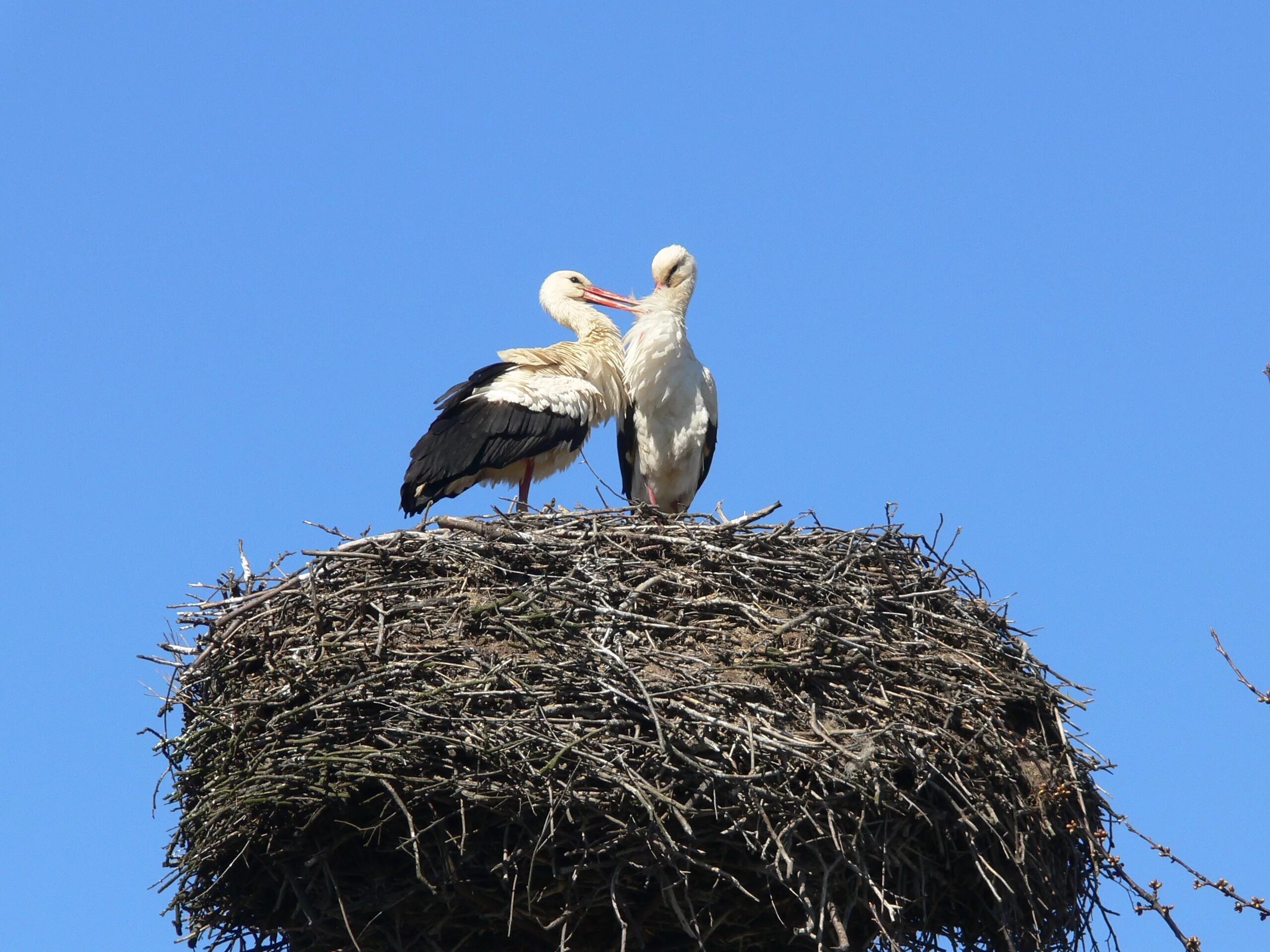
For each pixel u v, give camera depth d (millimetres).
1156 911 11430
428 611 13086
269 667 12977
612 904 11828
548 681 12367
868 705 12828
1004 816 12672
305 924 12953
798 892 11789
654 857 11867
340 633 12875
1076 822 13023
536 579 13172
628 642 12867
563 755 11820
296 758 12133
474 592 13328
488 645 12789
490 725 11992
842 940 11516
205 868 12867
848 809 12062
